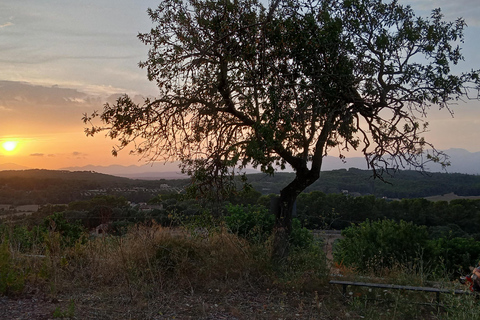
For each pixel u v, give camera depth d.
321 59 6.17
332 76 5.96
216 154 6.75
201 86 6.43
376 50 6.13
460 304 4.95
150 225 7.51
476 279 5.48
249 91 6.06
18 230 7.67
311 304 5.67
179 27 6.59
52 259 6.23
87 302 5.12
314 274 6.55
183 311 5.08
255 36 6.11
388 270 7.99
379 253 8.95
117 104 6.26
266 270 6.55
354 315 5.31
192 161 6.68
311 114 5.93
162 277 6.23
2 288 5.06
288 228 7.07
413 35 5.91
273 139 5.67
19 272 5.62
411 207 28.34
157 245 6.66
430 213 28.41
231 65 6.40
